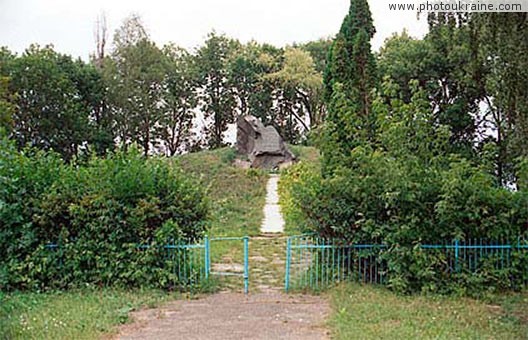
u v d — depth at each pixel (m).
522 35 9.00
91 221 10.86
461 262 10.50
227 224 21.62
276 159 36.38
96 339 7.34
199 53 53.25
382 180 10.86
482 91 29.69
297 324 8.27
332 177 11.30
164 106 47.16
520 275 10.54
